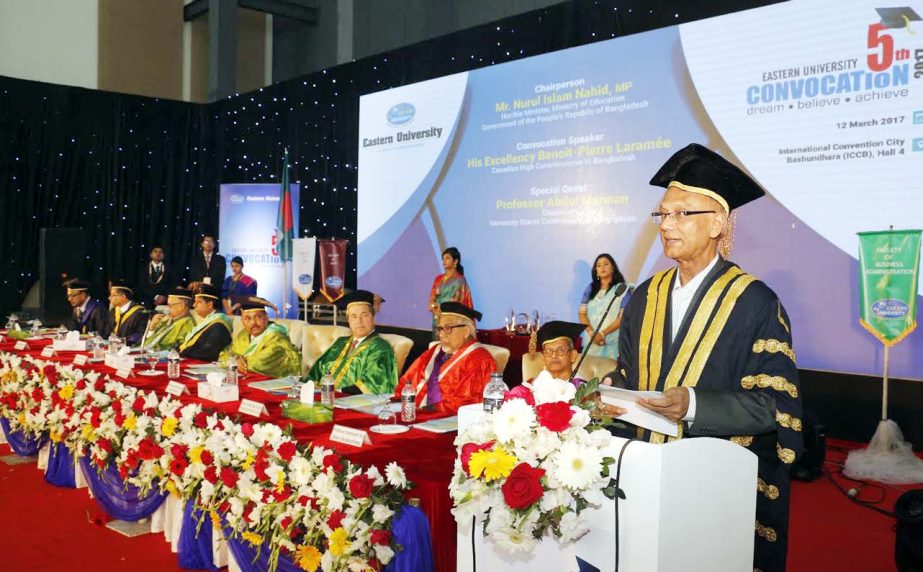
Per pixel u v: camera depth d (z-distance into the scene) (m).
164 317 7.19
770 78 6.02
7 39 12.15
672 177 2.18
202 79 13.80
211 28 12.65
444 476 2.46
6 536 3.71
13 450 5.26
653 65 6.80
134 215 12.43
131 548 3.56
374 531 2.35
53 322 10.97
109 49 12.80
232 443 2.98
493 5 10.85
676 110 6.64
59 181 11.80
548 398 1.69
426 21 11.72
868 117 5.50
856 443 5.62
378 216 9.69
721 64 6.33
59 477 4.55
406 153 9.27
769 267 6.04
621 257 7.07
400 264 9.41
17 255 11.49
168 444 3.38
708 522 1.62
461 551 1.82
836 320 5.71
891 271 5.21
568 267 7.52
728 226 2.09
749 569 1.73
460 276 8.38
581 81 7.37
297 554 2.58
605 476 1.55
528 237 7.88
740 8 6.23
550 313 7.68
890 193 5.41
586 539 1.61
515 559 1.71
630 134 6.98
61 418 4.32
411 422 3.20
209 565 3.28
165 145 12.59
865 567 3.43
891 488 4.67
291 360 5.08
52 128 11.70
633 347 2.19
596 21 7.49
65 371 4.55
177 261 12.80
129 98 12.26
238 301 10.55
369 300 4.49
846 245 5.64
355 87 10.36
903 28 5.32
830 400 5.74
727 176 2.02
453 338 3.94
